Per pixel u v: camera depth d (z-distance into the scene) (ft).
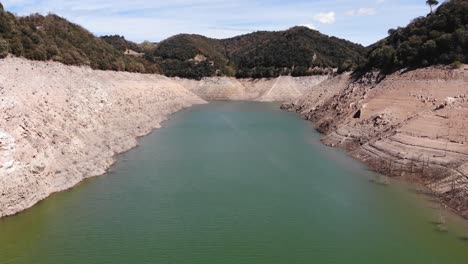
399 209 121.80
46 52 195.72
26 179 117.50
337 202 127.44
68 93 182.39
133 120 238.68
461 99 181.06
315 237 104.68
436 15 250.57
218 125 275.80
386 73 255.70
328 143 209.36
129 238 102.94
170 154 185.06
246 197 131.03
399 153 159.84
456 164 139.64
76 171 142.41
